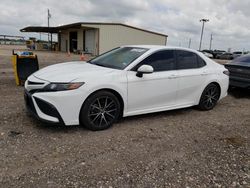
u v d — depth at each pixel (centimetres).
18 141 372
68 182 283
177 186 289
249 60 805
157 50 507
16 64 755
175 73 520
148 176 305
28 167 307
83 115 414
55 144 371
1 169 298
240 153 383
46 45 4250
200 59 587
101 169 314
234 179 311
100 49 3238
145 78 470
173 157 357
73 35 3888
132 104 467
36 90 406
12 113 487
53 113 393
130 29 3388
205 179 307
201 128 484
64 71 438
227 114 593
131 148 376
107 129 445
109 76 432
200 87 575
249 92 888
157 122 502
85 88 404
